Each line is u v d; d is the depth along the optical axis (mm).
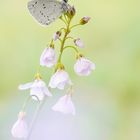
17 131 478
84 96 805
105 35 1010
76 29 998
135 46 923
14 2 1043
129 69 872
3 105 739
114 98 813
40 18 460
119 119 733
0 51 944
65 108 475
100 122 716
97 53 952
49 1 456
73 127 679
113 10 1074
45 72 767
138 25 977
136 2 1078
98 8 1068
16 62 917
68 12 464
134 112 776
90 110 742
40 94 476
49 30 997
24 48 954
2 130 674
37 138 653
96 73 851
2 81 865
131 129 726
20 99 750
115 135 709
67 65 869
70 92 477
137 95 823
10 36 988
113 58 922
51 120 675
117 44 965
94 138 686
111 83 840
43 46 969
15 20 1019
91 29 1012
